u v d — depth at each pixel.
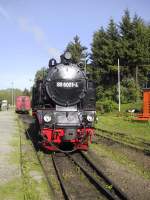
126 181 10.20
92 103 16.06
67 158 13.88
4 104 82.56
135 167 12.20
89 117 14.84
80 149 15.39
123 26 57.50
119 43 56.69
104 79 59.66
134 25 56.84
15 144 17.33
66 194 8.53
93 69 59.50
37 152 15.16
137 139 19.28
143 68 57.28
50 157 14.10
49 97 15.44
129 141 18.66
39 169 11.68
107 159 13.57
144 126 26.64
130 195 8.87
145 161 13.29
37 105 17.38
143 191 9.23
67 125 14.73
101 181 10.16
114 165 12.45
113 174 11.04
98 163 12.74
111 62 56.91
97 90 58.69
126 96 56.06
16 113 58.97
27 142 18.44
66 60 16.06
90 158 13.62
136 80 57.00
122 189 9.38
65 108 15.50
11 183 9.62
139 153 15.01
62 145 16.39
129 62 57.00
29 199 8.19
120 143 17.56
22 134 22.70
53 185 9.74
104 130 24.14
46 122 14.70
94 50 59.22
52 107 15.70
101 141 18.97
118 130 24.66
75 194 9.03
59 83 15.47
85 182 10.14
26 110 58.84
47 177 10.36
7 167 11.69
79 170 11.52
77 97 15.60
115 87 57.12
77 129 14.72
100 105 49.81
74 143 15.26
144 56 56.56
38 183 9.84
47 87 15.44
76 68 15.79
